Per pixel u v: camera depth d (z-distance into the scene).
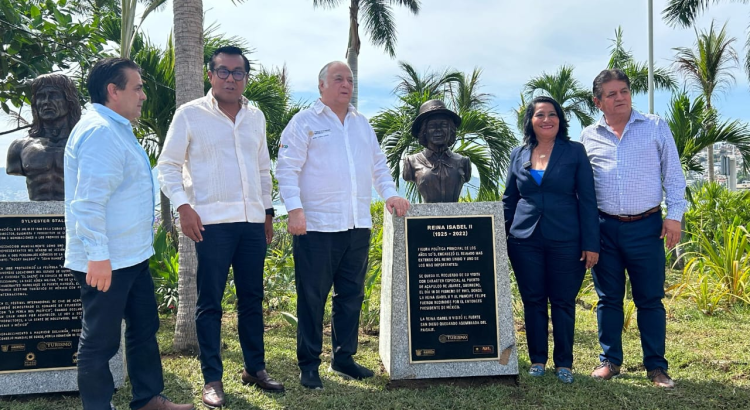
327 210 3.20
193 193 3.03
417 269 3.38
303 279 3.27
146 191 2.60
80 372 2.47
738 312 5.43
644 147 3.36
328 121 3.27
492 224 3.43
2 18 4.54
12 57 4.55
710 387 3.31
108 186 2.36
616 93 3.37
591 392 3.23
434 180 3.57
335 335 3.51
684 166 8.80
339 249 3.27
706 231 8.77
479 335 3.39
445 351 3.37
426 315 3.38
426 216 3.41
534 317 3.48
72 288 3.19
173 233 7.48
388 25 14.41
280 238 8.11
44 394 3.18
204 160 3.01
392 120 8.88
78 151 2.37
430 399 3.13
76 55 4.96
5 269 3.11
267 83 9.66
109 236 2.46
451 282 3.39
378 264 6.05
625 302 5.62
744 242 5.92
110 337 2.49
